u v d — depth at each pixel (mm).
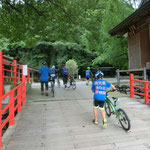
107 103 4516
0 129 2842
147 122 3992
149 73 9516
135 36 9898
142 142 2947
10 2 10008
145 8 6766
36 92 8758
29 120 4262
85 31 14211
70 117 4496
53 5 11008
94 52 31844
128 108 5332
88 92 8617
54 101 6504
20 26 11602
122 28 9844
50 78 8375
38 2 10523
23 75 6176
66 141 3047
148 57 9492
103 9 12906
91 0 10859
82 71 32562
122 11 12766
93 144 2906
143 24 8953
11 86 5953
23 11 11211
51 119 4340
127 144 2879
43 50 33000
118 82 10203
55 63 33750
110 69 29547
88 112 4973
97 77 3854
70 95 7742
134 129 3559
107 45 14805
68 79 10516
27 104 6023
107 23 13031
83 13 11531
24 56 31125
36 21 11852
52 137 3230
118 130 3525
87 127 3736
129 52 10742
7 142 3020
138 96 7367
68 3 10664
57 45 30016
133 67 10266
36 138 3188
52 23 12516
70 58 33500
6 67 11422
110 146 2818
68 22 12125
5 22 11398
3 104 5645
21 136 3283
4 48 26781
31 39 13719
